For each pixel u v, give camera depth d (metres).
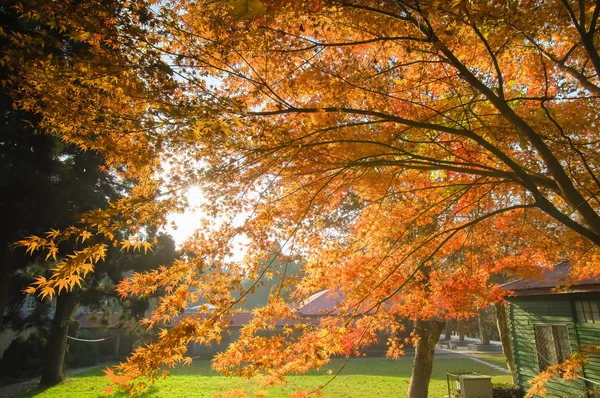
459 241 5.54
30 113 11.12
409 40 3.65
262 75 3.42
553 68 4.68
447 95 4.58
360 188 4.54
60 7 2.45
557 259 6.01
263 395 3.80
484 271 5.67
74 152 14.41
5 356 20.38
